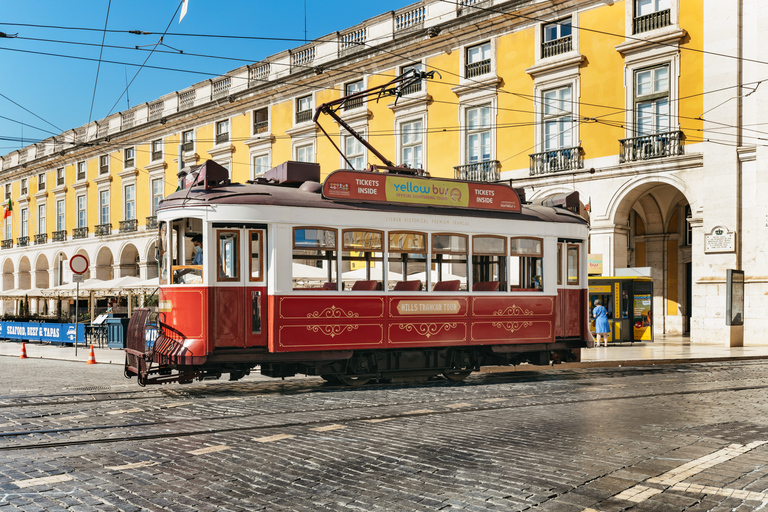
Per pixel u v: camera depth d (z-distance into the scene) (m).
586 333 12.80
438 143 26.14
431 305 11.05
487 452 5.90
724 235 19.62
